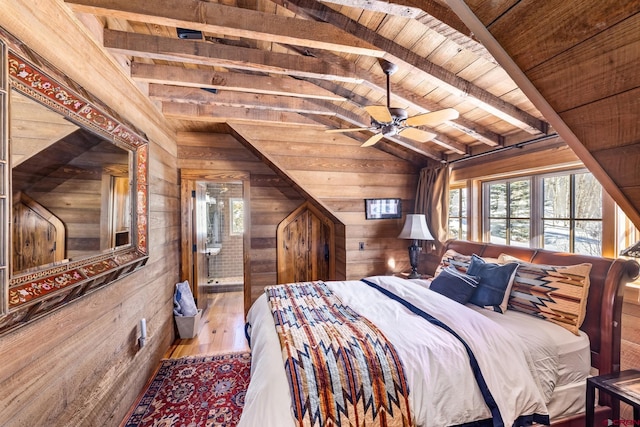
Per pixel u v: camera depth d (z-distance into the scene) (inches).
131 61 90.0
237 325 155.1
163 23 65.4
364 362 59.2
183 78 94.4
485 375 61.3
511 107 93.0
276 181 174.1
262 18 68.5
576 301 76.5
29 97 46.5
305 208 177.8
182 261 157.2
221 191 245.8
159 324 115.1
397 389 57.7
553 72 29.4
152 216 107.7
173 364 113.8
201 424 81.0
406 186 161.8
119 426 79.8
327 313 82.8
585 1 23.7
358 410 54.6
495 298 88.7
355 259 154.6
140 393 94.4
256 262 173.0
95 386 67.9
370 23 72.9
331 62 89.6
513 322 78.7
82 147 61.3
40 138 49.1
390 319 77.8
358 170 154.3
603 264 78.4
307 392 53.5
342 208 152.7
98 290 69.3
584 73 27.3
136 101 94.6
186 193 158.9
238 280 236.1
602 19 23.6
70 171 57.4
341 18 70.6
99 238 68.3
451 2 30.5
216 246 243.6
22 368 46.5
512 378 62.4
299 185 146.9
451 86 85.3
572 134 32.9
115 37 74.3
